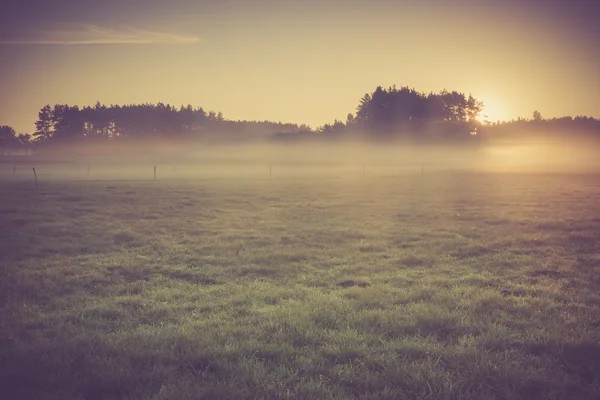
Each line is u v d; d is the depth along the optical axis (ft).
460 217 78.43
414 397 18.21
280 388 18.57
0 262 44.24
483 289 33.35
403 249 50.83
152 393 18.40
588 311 28.35
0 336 24.71
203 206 97.86
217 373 20.27
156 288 34.96
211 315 27.89
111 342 23.29
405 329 25.29
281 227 67.15
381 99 654.53
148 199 113.50
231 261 44.68
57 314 28.68
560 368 20.40
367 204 102.06
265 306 29.86
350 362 21.01
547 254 46.55
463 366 20.36
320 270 40.75
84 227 66.59
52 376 19.51
